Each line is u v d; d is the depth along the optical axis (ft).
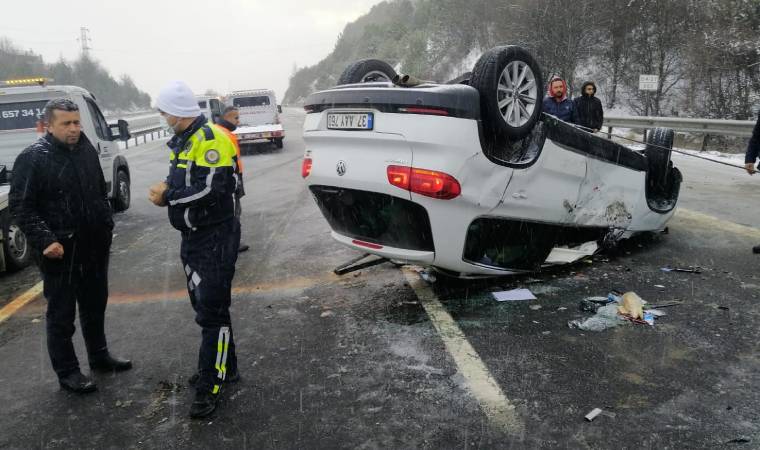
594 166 15.92
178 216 10.23
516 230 14.56
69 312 11.37
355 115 13.15
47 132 11.21
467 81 14.75
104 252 12.00
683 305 14.15
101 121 31.12
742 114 63.98
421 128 12.06
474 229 13.61
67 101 11.09
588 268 17.25
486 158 12.80
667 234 20.70
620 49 85.25
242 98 71.56
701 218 22.97
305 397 10.66
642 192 17.89
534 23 84.74
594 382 10.66
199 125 10.14
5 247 20.59
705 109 68.18
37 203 10.96
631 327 12.96
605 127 63.31
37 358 13.28
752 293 14.74
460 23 126.93
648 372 10.95
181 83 10.11
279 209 29.55
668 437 8.94
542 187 14.46
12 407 11.00
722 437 8.89
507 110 13.35
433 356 11.99
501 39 96.17
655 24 79.77
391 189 12.66
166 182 10.33
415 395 10.50
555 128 14.60
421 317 14.10
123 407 10.80
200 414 10.16
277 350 12.76
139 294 17.43
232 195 10.62
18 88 27.32
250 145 71.92
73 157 11.29
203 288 10.34
